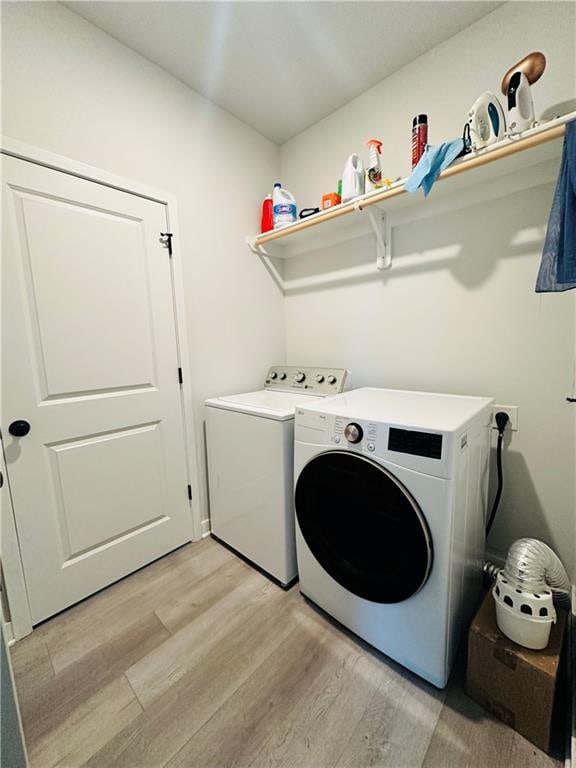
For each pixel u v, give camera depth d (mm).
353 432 1116
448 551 974
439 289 1644
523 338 1428
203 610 1424
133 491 1677
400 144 1719
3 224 1240
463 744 924
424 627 1050
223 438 1759
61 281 1394
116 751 937
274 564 1556
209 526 2033
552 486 1411
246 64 1652
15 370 1291
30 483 1346
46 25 1307
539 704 895
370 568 1175
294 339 2373
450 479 947
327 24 1444
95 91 1447
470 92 1478
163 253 1726
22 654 1241
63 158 1367
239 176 2068
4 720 690
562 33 1244
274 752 923
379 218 1749
